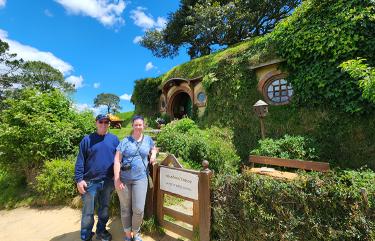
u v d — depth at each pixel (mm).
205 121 10734
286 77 8344
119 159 3336
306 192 2475
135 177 3277
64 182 5422
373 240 2049
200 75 12062
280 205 2607
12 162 6516
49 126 6227
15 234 4273
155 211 3865
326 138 7051
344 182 2510
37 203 5684
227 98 10039
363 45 6461
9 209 5781
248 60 9508
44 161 6070
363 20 6453
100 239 3707
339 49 6785
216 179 3182
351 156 6551
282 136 8039
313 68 7363
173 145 7691
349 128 6652
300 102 7836
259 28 19781
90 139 3668
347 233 2180
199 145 7340
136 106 17906
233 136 9344
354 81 6410
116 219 4371
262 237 2711
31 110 6574
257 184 2799
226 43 19250
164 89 15195
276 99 8805
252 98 9320
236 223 2922
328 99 7074
